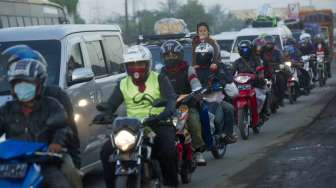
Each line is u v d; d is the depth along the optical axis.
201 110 16.30
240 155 19.48
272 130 24.61
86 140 15.70
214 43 22.45
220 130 18.17
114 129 11.42
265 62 26.17
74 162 10.25
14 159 9.08
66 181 9.52
